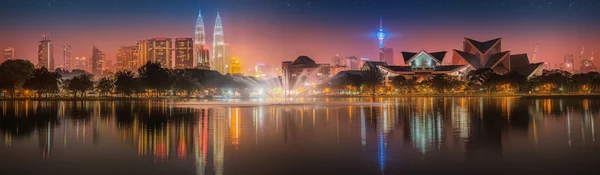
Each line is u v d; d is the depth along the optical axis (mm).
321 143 34312
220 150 31156
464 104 99500
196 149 31562
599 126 45125
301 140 36000
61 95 197000
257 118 58656
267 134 40156
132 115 65500
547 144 32781
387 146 32562
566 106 86938
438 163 26328
